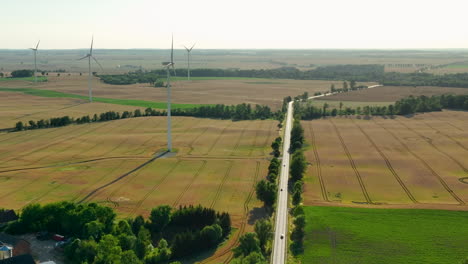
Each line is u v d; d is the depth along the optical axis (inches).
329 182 5757.9
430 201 5098.4
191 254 3932.1
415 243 4028.1
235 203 5059.1
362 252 3882.9
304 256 3841.0
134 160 6732.3
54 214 4222.4
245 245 3794.3
